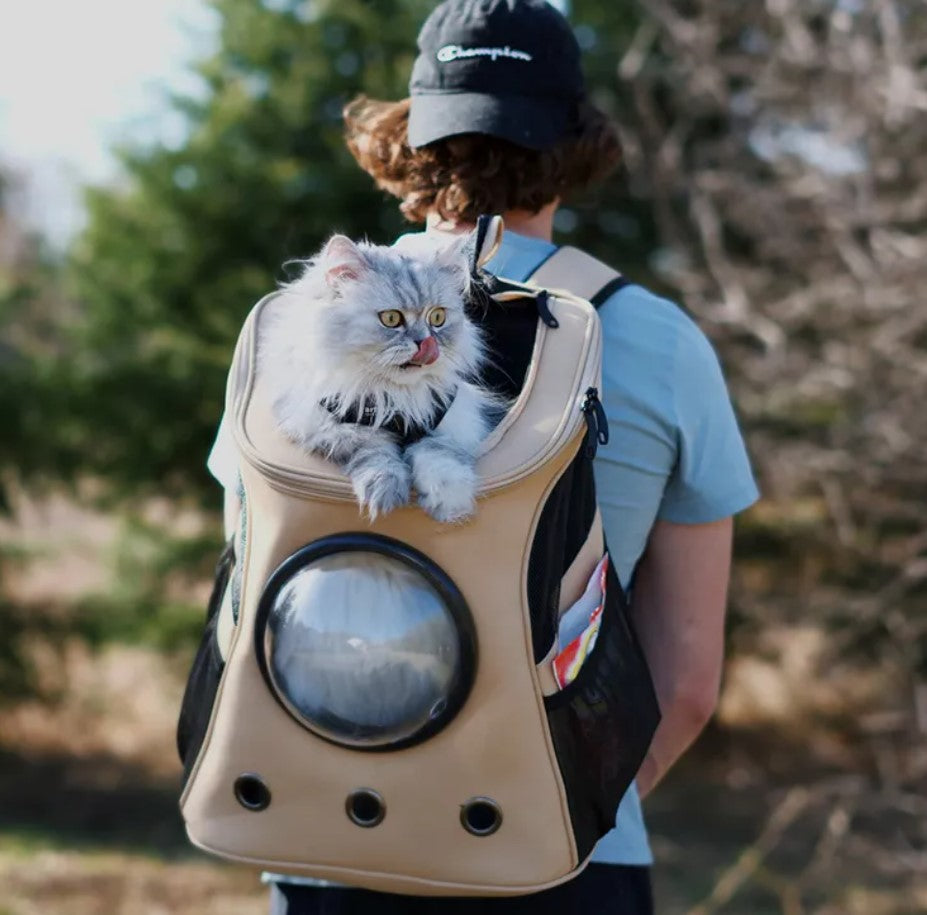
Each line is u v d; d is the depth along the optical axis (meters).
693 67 6.59
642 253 8.79
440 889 1.61
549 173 1.91
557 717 1.60
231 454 1.78
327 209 8.59
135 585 9.40
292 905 1.87
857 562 7.55
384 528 1.57
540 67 1.87
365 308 1.62
